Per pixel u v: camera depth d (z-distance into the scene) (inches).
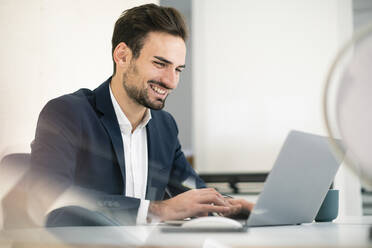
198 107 127.3
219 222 31.7
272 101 123.8
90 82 107.5
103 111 57.5
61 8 106.0
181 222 41.0
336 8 120.8
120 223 42.6
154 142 62.4
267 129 123.6
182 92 133.4
